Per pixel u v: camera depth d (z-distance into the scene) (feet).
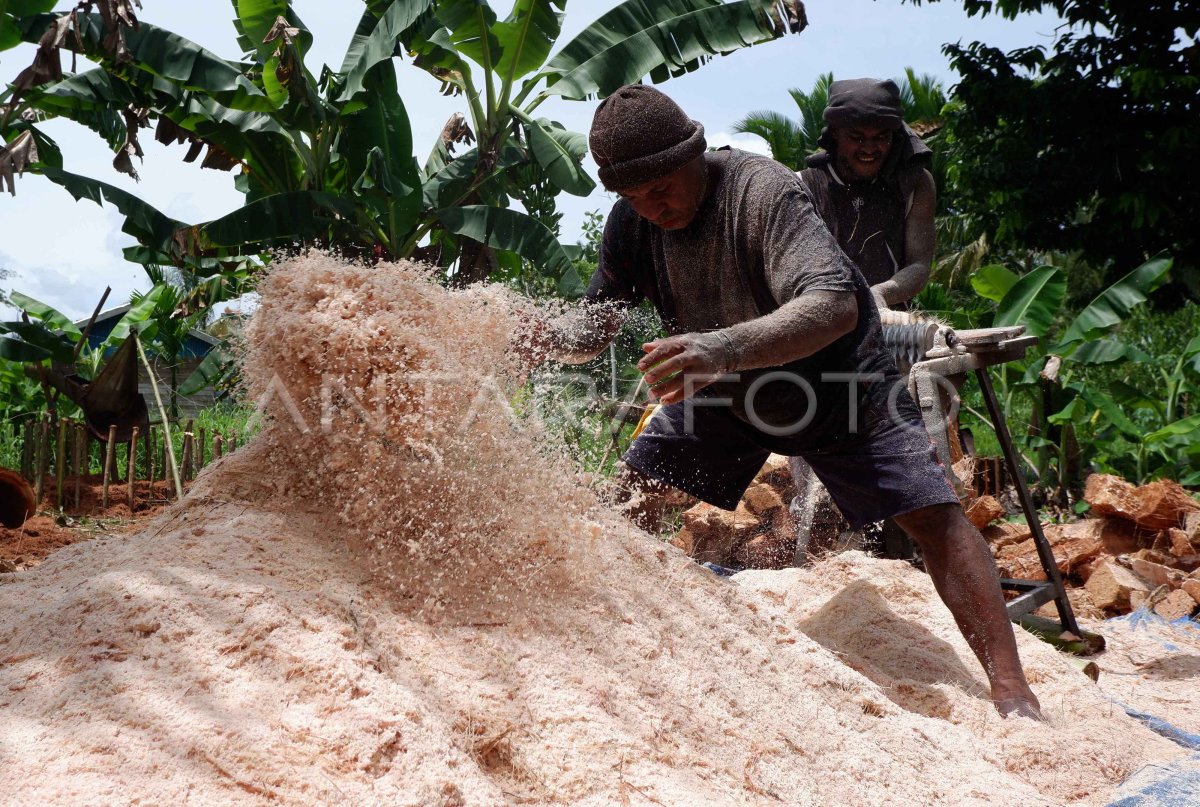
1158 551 18.99
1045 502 29.04
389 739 4.75
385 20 29.45
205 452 29.40
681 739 6.06
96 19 27.07
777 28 30.37
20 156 25.58
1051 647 10.70
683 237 9.41
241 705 4.75
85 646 5.05
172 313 37.32
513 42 30.78
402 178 30.68
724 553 18.33
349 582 6.16
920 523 9.59
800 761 6.48
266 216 28.71
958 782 7.08
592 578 7.30
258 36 28.84
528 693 5.87
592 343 9.83
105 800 4.03
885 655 10.19
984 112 50.16
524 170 36.22
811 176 16.48
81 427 26.71
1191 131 45.06
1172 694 12.23
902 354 14.79
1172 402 32.27
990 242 58.80
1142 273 29.91
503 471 7.09
